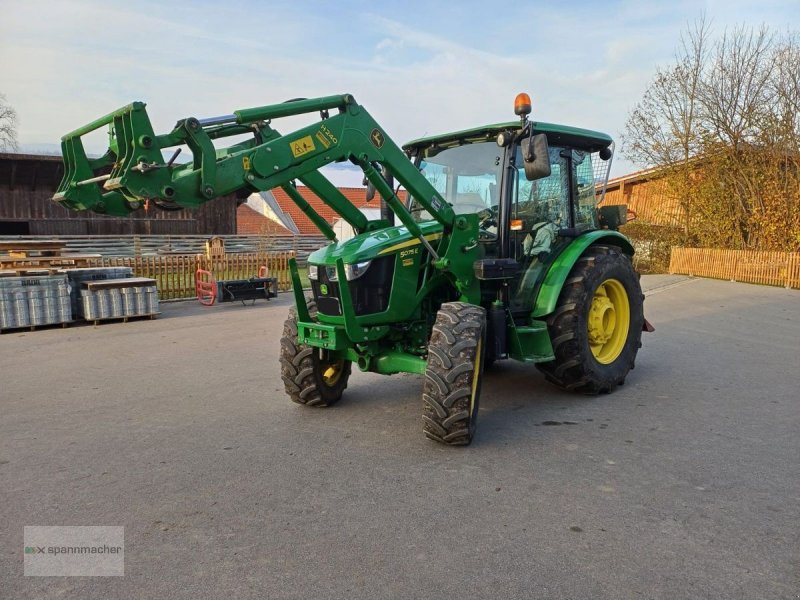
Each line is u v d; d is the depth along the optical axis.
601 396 5.62
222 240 23.31
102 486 3.80
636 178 21.23
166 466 4.12
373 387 6.11
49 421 5.20
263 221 37.03
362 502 3.50
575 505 3.40
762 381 6.04
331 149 4.24
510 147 4.99
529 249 5.38
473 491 3.61
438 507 3.41
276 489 3.70
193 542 3.08
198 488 3.74
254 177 3.91
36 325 10.23
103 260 13.80
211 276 13.75
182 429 4.91
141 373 6.99
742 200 17.56
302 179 4.69
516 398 5.61
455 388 4.14
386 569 2.80
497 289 5.05
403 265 4.69
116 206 3.80
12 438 4.76
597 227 6.32
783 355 7.21
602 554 2.89
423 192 4.61
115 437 4.75
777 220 16.16
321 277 4.69
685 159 19.02
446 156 5.56
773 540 2.99
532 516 3.28
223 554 2.96
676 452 4.18
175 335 9.61
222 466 4.09
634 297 5.95
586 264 5.48
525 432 4.66
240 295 13.29
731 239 17.91
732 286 14.56
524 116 4.78
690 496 3.49
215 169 3.68
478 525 3.20
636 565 2.79
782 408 5.14
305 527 3.21
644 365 6.82
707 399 5.46
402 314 4.73
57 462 4.22
